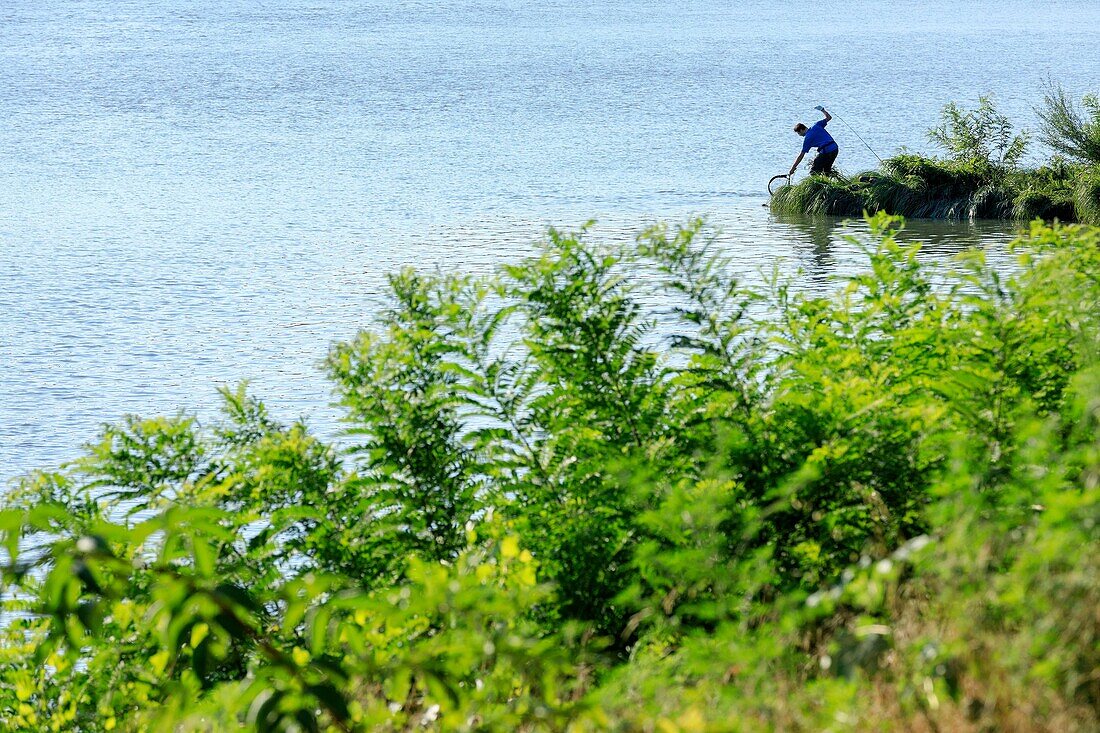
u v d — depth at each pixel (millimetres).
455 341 18906
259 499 17641
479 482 18344
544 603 14906
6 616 19609
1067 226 20078
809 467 14148
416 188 98125
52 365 47312
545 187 98625
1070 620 9391
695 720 9062
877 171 92062
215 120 152500
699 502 13180
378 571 16656
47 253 71375
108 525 8703
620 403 17672
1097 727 9125
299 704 9398
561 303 18172
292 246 73062
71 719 15078
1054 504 9750
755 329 19922
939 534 10922
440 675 9914
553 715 9680
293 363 46906
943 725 9531
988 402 15336
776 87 198500
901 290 19766
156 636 13562
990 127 97750
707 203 90750
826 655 11258
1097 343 15484
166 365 47094
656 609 13242
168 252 71500
